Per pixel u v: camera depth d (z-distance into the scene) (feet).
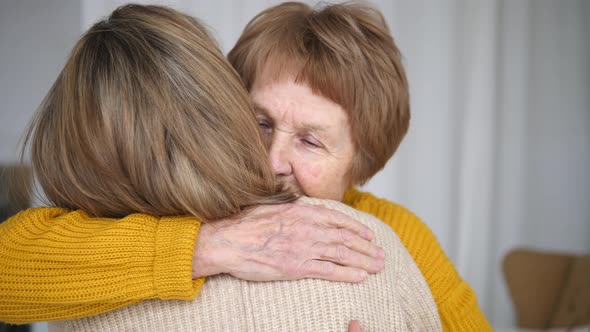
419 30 10.29
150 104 2.82
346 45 3.84
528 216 11.79
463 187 10.73
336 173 4.13
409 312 3.24
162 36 2.94
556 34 11.55
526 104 11.58
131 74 2.84
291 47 3.87
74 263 2.87
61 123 2.97
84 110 2.86
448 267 4.06
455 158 10.71
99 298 2.80
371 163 4.34
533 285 10.20
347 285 2.96
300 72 3.83
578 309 9.32
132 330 2.90
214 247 2.90
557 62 11.61
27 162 3.67
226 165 2.95
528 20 11.41
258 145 3.12
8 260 2.97
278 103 3.87
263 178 3.18
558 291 10.05
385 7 9.70
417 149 10.47
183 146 2.86
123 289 2.79
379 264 3.10
